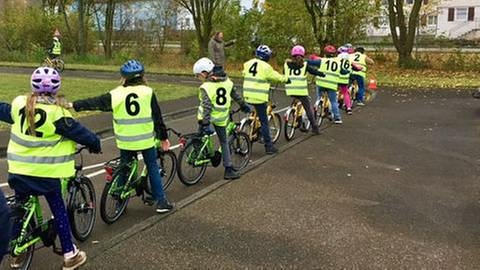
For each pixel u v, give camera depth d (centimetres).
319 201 650
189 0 3000
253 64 877
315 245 516
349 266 471
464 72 2403
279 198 660
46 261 482
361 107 1502
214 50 1850
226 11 2922
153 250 504
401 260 484
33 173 436
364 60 1515
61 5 3459
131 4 3378
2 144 939
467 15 5338
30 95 440
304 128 1098
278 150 926
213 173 784
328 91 1206
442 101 1636
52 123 435
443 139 1046
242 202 644
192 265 473
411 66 2533
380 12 2747
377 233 547
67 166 451
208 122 707
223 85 720
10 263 444
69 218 500
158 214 600
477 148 964
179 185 721
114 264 475
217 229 557
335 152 923
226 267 469
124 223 578
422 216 599
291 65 1037
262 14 2811
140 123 570
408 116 1340
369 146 976
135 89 570
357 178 756
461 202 651
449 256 493
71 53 3375
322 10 2625
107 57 3186
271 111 976
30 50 3391
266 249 507
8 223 269
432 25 5391
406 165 835
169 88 1828
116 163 592
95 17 3506
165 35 3350
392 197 668
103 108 563
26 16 3469
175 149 941
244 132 806
